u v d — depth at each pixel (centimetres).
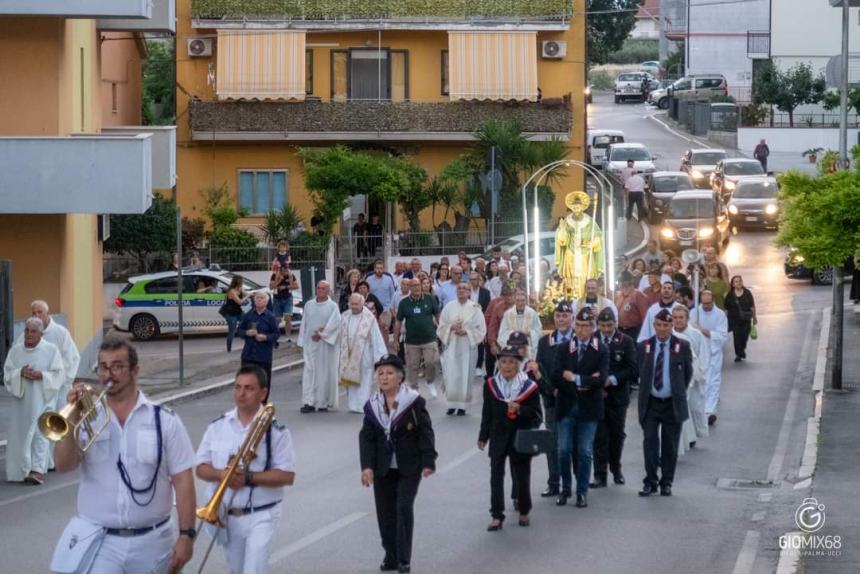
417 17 5303
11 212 2712
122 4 2722
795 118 7769
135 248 4297
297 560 1368
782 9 7919
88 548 908
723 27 9269
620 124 9225
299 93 5234
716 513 1620
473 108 5331
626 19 11300
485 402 1520
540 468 1934
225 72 5228
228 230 4503
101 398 909
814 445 2031
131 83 5025
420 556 1394
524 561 1374
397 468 1312
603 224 3005
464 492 1742
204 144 5328
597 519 1583
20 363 1822
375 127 5278
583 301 2562
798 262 2530
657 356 1720
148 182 2842
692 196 4972
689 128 8738
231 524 1049
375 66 5391
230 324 3422
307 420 2386
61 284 2823
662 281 2669
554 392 1661
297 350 3428
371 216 5175
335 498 1681
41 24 2783
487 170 5000
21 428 1822
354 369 2450
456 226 5022
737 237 5331
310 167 4625
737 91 9106
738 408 2462
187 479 931
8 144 2700
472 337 2444
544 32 5422
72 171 2714
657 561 1380
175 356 3372
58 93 2797
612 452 1811
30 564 1365
